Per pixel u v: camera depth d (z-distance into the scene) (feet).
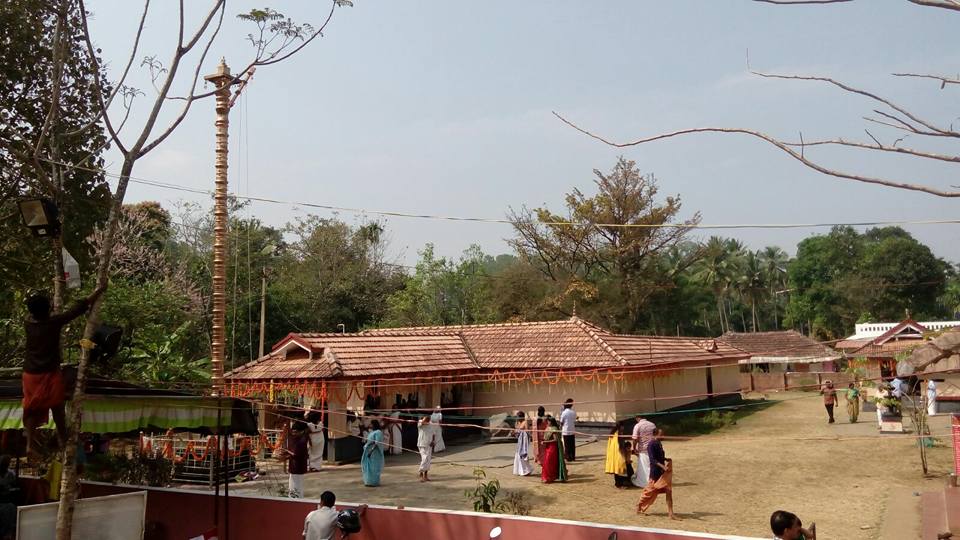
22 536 27.35
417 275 146.92
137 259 95.25
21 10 37.32
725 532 41.63
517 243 145.79
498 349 87.25
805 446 72.74
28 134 38.60
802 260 246.68
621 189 142.41
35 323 20.43
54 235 22.00
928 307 203.92
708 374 108.78
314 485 58.18
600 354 80.23
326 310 132.87
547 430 58.65
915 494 49.78
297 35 28.35
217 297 49.32
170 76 24.06
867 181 11.50
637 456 56.75
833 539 39.47
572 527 29.53
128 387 31.42
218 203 50.29
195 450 57.57
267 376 70.13
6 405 28.09
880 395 79.56
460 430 84.74
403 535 33.17
